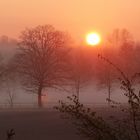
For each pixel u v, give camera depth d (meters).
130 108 9.30
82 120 9.08
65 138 47.06
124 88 9.33
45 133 49.66
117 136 8.87
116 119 9.55
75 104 9.26
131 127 9.06
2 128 53.22
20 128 53.25
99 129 8.95
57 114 66.19
